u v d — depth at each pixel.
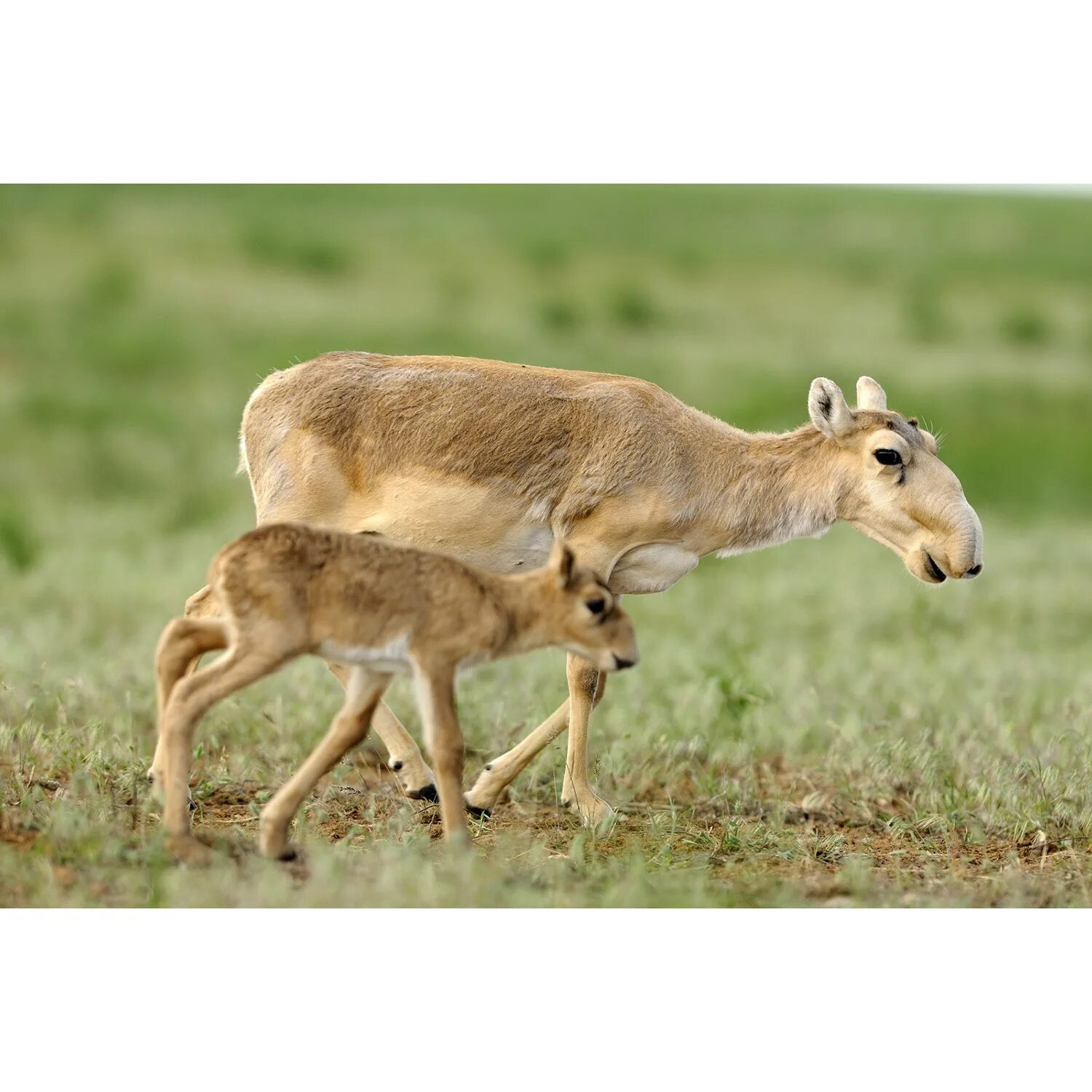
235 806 21.97
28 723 23.36
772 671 31.08
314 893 17.75
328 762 18.86
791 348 71.38
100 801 20.38
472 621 18.78
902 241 93.88
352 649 18.41
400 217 93.44
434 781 23.05
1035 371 70.06
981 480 57.09
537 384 22.98
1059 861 21.12
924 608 38.53
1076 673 31.84
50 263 75.88
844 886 19.77
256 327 69.25
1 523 42.97
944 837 22.05
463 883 18.25
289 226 87.94
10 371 62.28
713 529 23.31
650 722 26.31
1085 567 43.94
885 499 23.11
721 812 23.17
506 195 101.81
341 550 18.39
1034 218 101.62
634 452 22.67
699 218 97.69
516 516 22.58
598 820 22.22
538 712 26.58
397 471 22.52
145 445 54.50
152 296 72.50
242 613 18.11
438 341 68.75
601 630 19.39
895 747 24.73
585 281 81.56
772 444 23.77
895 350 72.12
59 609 34.84
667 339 72.31
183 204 90.69
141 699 26.16
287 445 22.69
